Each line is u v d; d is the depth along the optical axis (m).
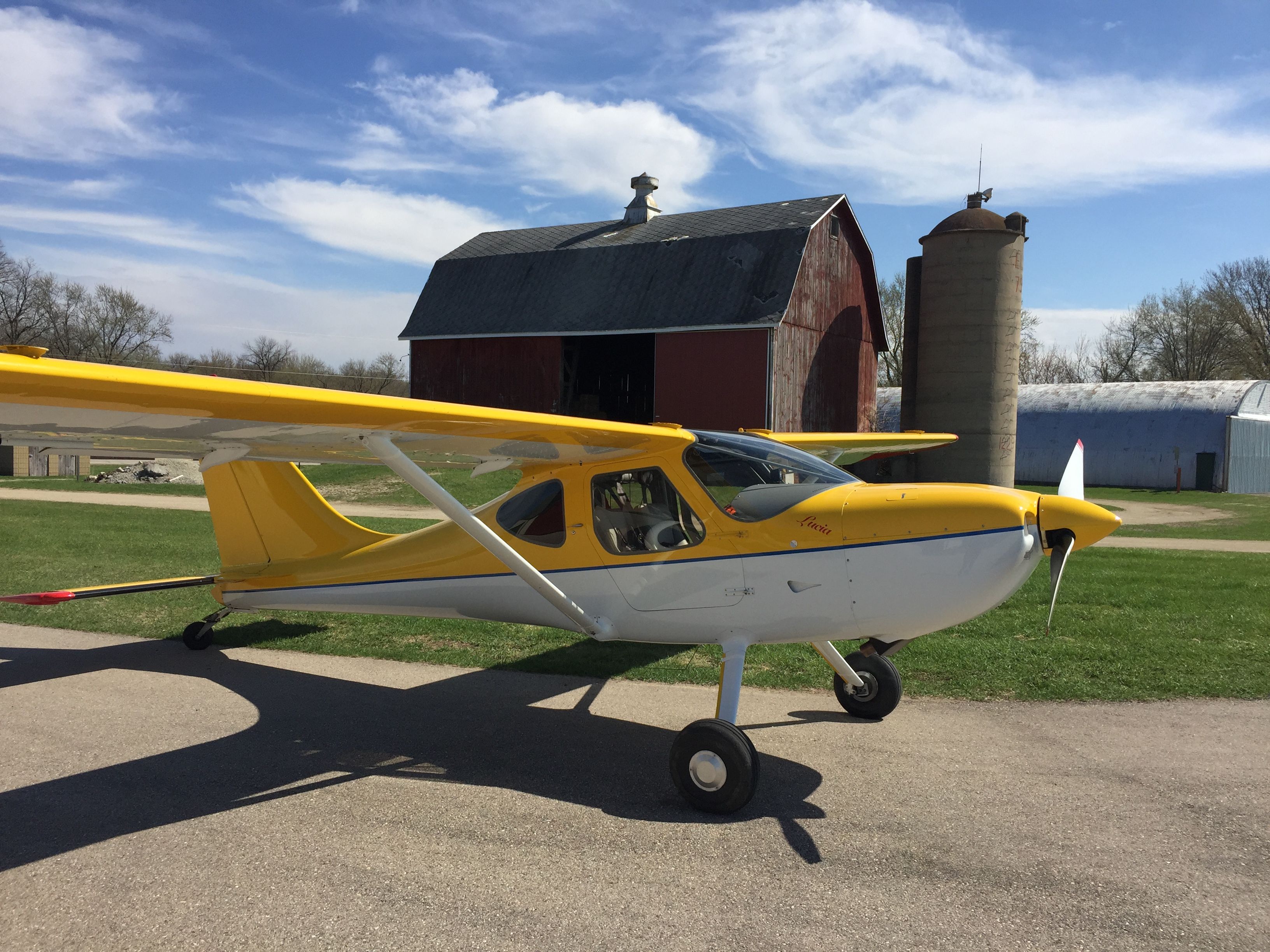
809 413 23.22
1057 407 30.89
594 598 4.61
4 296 53.16
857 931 2.70
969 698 5.30
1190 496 24.97
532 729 4.84
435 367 27.00
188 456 4.64
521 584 4.88
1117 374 58.75
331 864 3.19
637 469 4.51
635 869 3.14
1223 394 27.91
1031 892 2.94
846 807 3.69
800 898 2.91
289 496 5.88
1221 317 52.19
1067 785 3.91
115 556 10.73
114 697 5.42
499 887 3.01
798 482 4.37
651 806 3.76
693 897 2.92
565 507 4.70
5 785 3.98
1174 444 27.84
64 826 3.53
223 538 6.07
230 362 58.97
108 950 2.63
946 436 8.31
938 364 22.52
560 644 6.80
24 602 5.13
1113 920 2.75
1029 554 3.89
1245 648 6.32
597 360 29.83
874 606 4.03
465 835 3.45
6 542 12.00
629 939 2.66
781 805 3.73
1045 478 30.30
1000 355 22.25
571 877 3.08
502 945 2.63
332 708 5.22
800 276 22.30
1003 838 3.36
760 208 25.39
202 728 4.83
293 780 4.06
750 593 4.20
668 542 4.38
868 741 4.56
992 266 21.95
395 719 5.02
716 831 3.48
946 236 22.09
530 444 4.31
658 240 24.73
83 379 2.62
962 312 22.11
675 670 6.05
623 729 4.85
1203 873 3.06
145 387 2.77
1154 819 3.53
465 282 27.45
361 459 5.04
